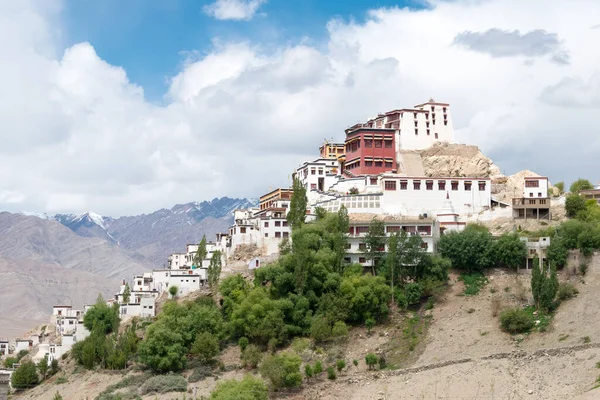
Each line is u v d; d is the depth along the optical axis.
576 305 182.75
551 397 146.25
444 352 176.00
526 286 198.12
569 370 154.38
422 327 190.00
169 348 194.12
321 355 186.00
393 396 159.38
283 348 193.38
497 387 154.25
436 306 197.62
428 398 155.25
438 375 164.50
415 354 178.88
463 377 161.12
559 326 175.38
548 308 184.25
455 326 186.38
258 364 186.50
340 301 196.50
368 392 163.88
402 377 167.75
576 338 167.38
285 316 198.50
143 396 180.00
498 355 167.12
